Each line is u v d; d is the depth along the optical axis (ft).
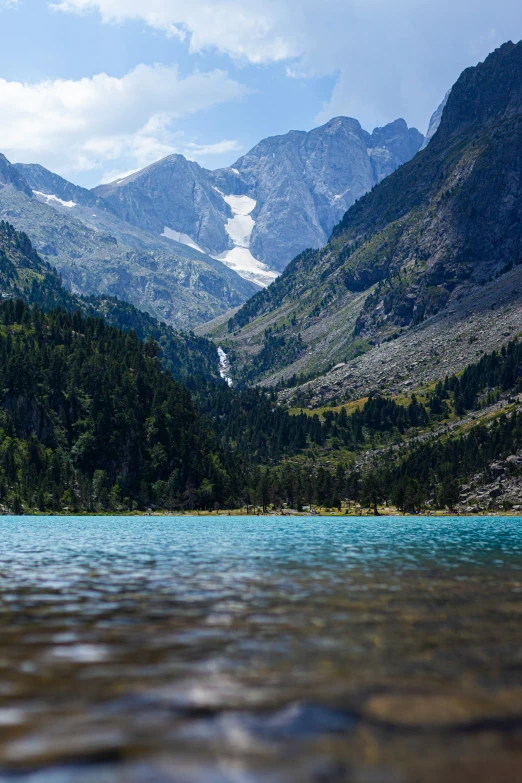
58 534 341.00
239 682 67.62
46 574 159.84
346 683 67.46
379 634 90.38
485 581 149.79
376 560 200.85
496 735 53.88
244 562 191.72
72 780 45.78
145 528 420.77
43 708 59.72
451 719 57.47
